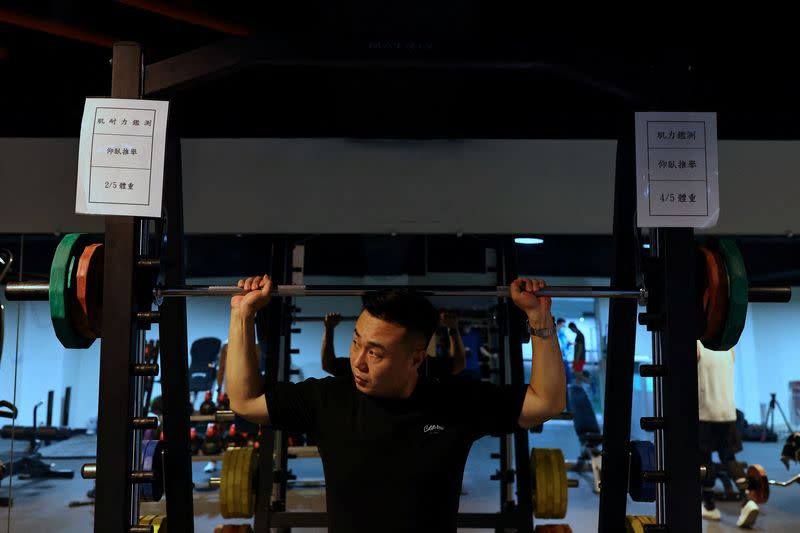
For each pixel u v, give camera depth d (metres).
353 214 3.61
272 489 3.18
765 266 3.86
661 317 1.56
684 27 2.94
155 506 4.06
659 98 1.55
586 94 3.61
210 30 2.89
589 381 4.14
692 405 1.51
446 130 3.63
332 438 1.25
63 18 2.68
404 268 3.87
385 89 2.93
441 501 1.22
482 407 1.28
